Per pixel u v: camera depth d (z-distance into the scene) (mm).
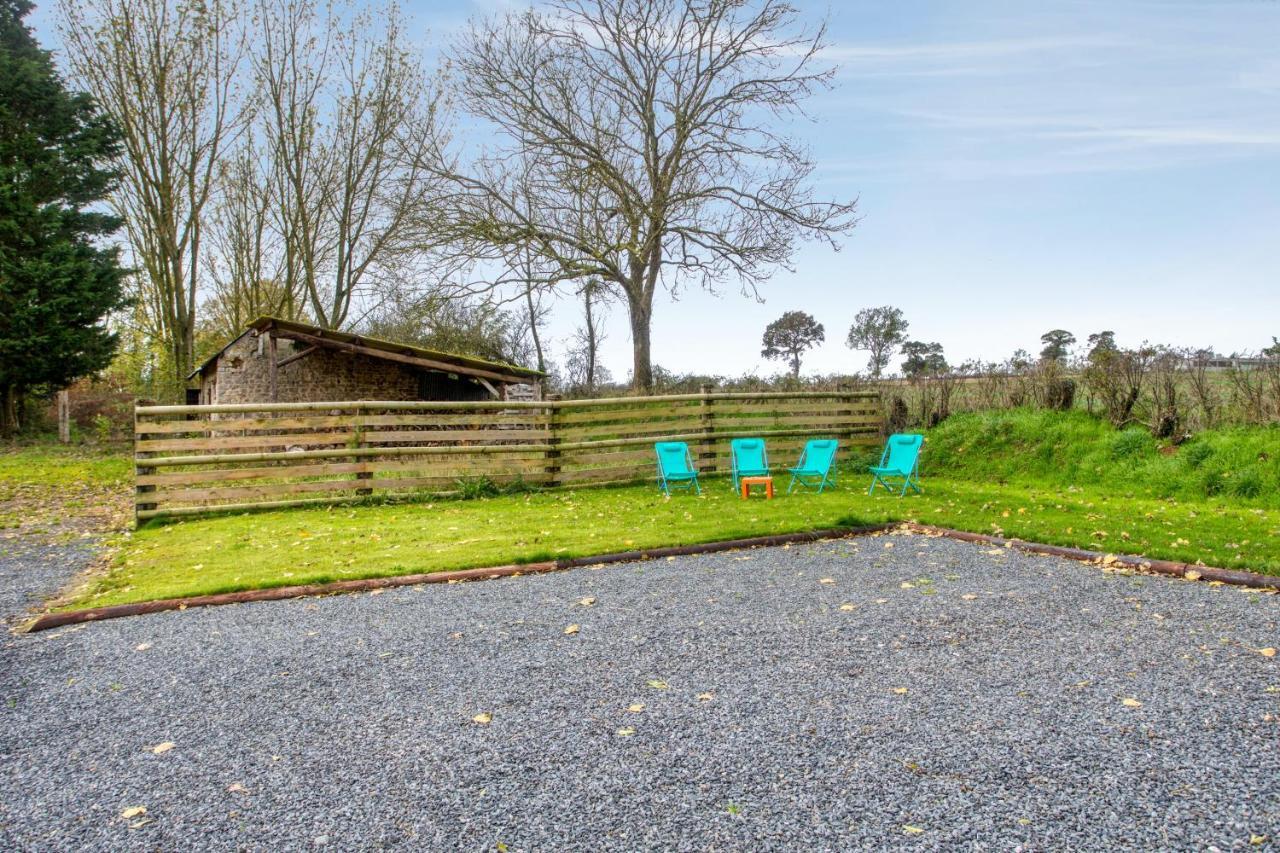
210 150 25016
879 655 4133
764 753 3078
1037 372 12219
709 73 22328
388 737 3363
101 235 23719
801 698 3605
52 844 2635
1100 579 5543
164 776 3098
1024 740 3109
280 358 19438
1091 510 8102
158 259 25625
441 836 2582
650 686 3814
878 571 5988
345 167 25875
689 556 6797
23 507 10781
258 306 27844
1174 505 8266
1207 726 3166
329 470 10188
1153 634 4312
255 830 2672
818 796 2740
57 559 7371
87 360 22078
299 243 26734
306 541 7719
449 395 21562
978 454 11586
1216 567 5566
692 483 11445
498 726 3424
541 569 6371
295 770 3100
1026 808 2619
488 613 5176
